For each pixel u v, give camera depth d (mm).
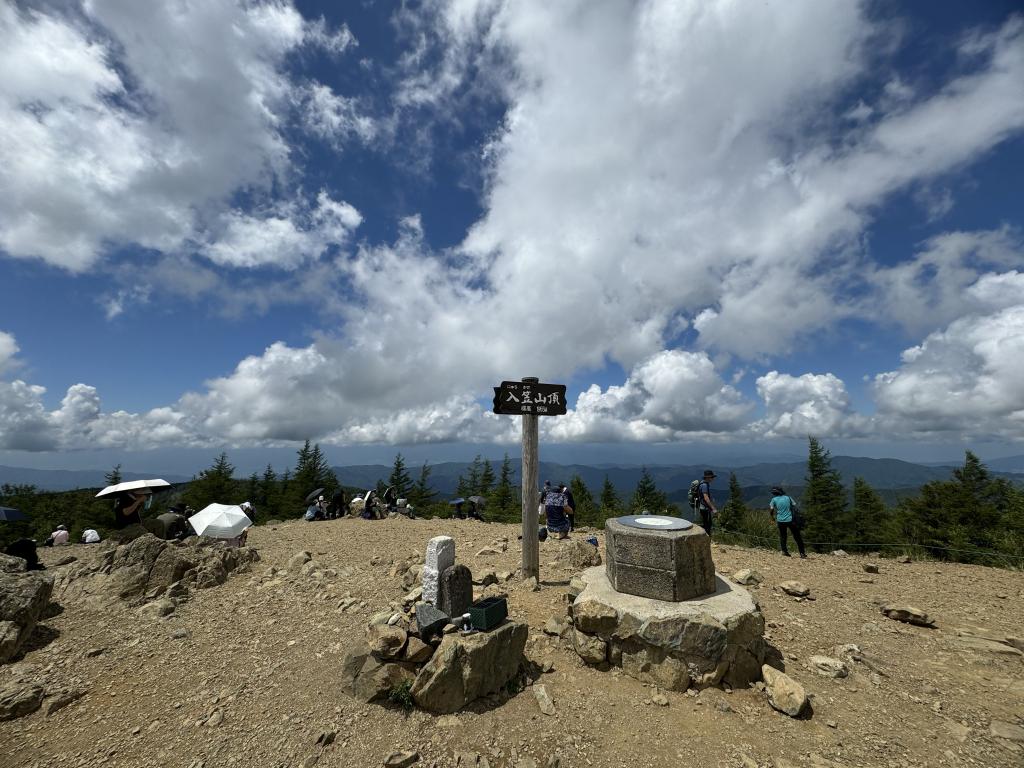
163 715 4215
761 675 4645
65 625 6102
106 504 38062
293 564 8398
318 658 5023
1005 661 4957
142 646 5504
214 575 7652
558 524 10445
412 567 7250
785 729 3906
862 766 3463
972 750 3607
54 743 3877
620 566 5234
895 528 23766
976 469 23875
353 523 14555
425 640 4391
